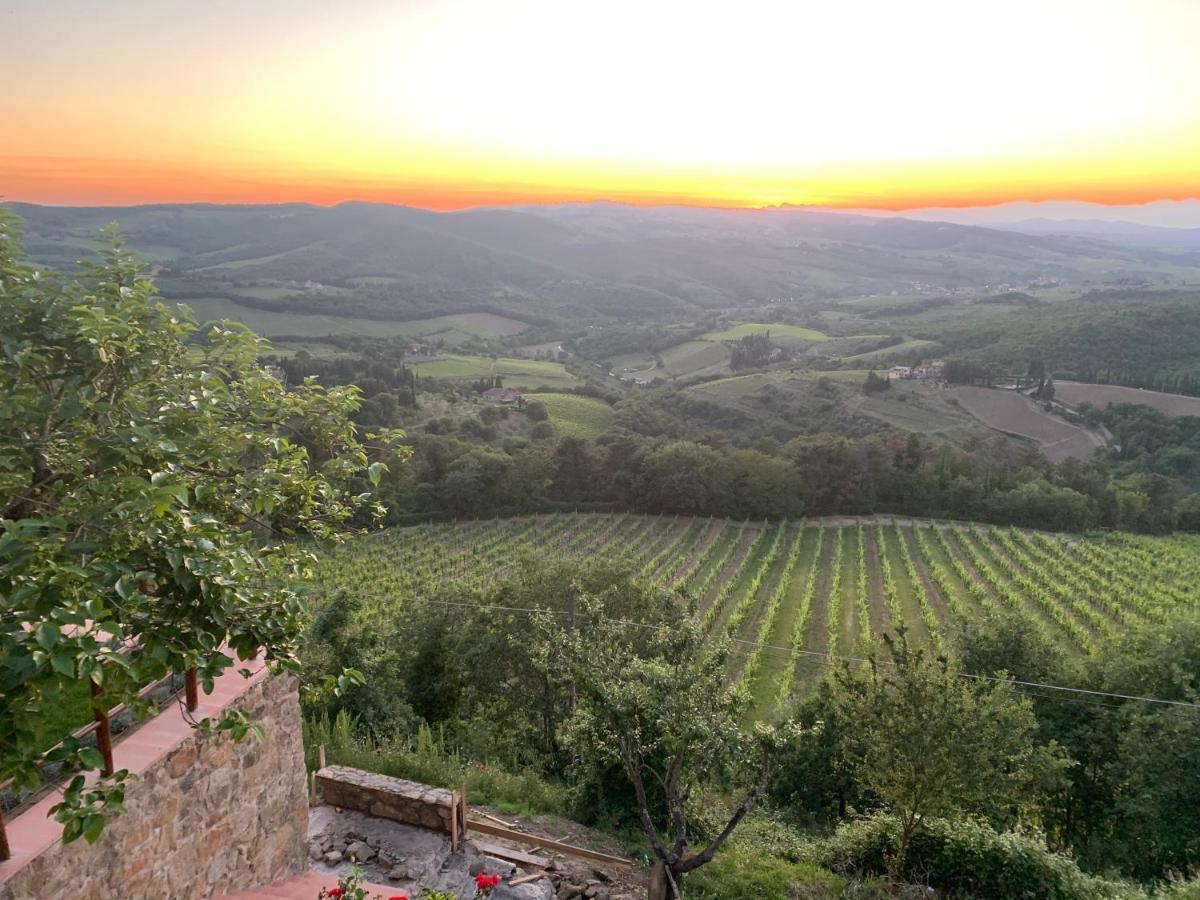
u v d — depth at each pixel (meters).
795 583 50.91
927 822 13.66
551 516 66.88
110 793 4.71
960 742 13.09
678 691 10.89
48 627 4.03
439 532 62.38
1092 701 20.77
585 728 11.78
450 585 36.69
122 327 6.25
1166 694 20.22
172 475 5.62
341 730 15.12
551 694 22.45
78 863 5.90
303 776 9.34
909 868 13.14
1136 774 17.86
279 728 8.80
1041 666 22.69
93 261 7.87
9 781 6.08
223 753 7.74
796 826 18.27
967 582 48.75
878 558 56.12
